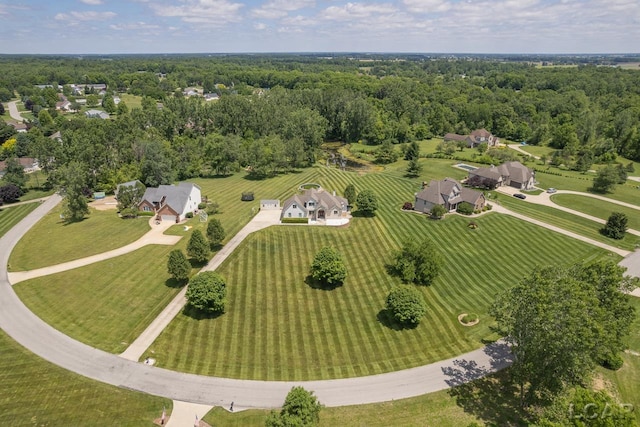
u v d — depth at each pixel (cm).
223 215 9044
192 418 4097
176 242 7719
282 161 12669
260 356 5038
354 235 8131
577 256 7731
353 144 18112
